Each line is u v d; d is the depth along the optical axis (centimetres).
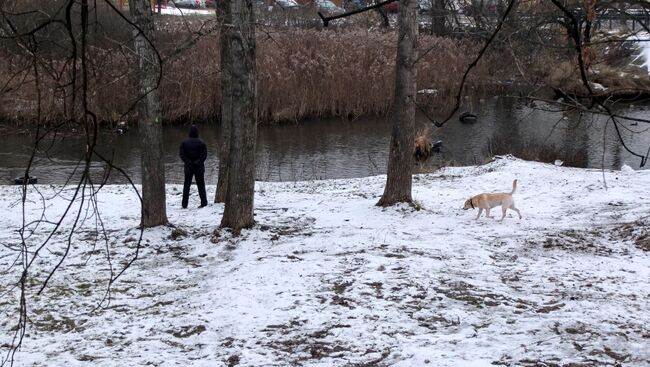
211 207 1554
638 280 945
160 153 1299
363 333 748
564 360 643
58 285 1002
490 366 630
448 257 1073
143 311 878
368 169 2486
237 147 1238
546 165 2144
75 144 2669
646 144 2652
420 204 1539
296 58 3278
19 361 714
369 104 3391
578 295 868
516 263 1044
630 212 1420
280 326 785
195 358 705
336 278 952
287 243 1179
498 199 1388
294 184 1980
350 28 3641
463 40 3186
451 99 3325
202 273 1038
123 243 1227
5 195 1697
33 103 1855
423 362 650
